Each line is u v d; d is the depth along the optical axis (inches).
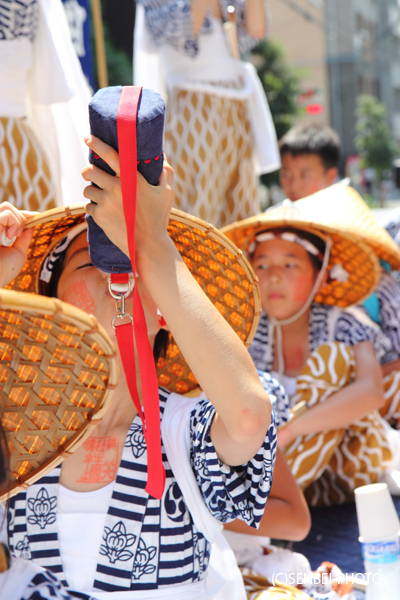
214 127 111.7
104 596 44.4
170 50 113.0
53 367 35.5
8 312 33.3
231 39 113.6
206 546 49.1
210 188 112.7
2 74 83.7
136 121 36.3
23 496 46.7
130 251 36.7
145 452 47.2
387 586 47.6
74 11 112.4
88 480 46.9
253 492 44.0
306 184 141.8
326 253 89.1
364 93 1373.0
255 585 58.9
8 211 46.0
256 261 90.7
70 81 90.4
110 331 47.4
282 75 707.4
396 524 49.0
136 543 45.4
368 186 1328.7
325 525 84.4
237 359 38.3
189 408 48.5
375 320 114.3
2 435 33.7
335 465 90.0
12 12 83.2
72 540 45.6
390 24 1456.7
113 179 38.2
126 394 48.1
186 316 37.9
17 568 33.7
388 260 106.2
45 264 52.7
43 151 88.4
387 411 110.0
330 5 1172.5
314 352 86.7
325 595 59.5
